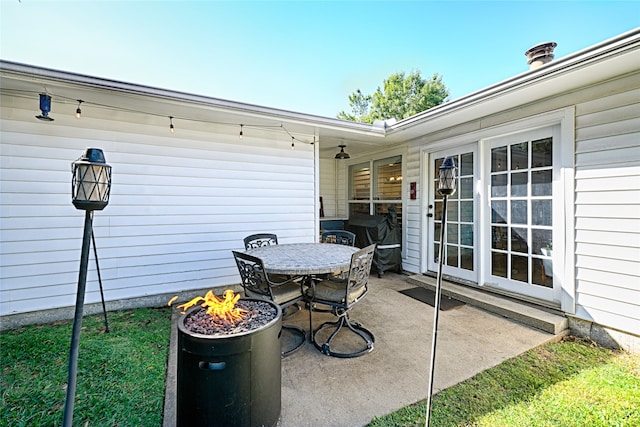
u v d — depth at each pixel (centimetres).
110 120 342
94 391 195
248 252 313
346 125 423
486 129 369
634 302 248
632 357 241
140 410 178
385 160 576
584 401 185
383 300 381
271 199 440
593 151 271
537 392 195
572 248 287
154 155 366
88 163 118
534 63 318
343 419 171
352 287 260
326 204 725
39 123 312
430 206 471
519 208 344
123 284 354
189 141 384
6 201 302
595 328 271
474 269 400
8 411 175
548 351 251
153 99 299
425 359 238
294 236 459
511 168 352
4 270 302
